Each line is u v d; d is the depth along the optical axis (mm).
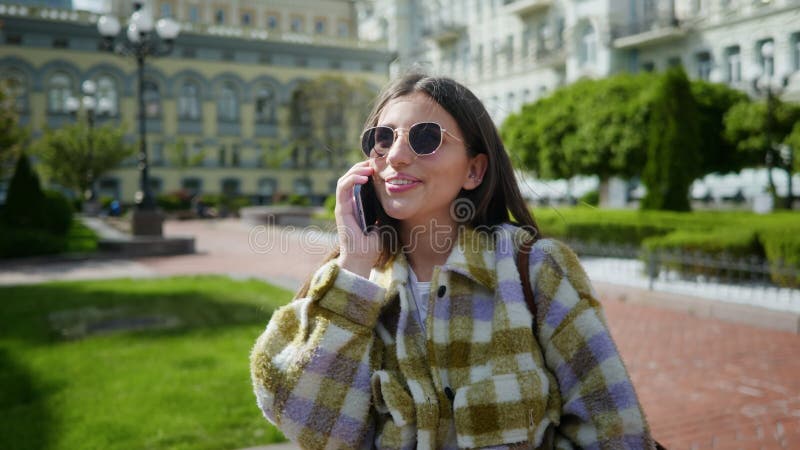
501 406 1112
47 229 16797
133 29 15094
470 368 1171
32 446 3104
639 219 11258
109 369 4500
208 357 4812
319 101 40625
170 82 40938
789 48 20594
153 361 4711
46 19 37250
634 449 1120
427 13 40844
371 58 45406
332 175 45469
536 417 1118
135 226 15516
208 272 11453
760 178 22781
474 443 1109
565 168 17766
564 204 18359
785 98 20438
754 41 21688
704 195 24844
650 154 12469
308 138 42750
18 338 5570
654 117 12398
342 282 1194
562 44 29859
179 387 4047
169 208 36312
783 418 3785
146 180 15914
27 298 7926
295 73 43938
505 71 33531
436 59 39938
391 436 1155
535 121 19125
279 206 38188
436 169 1213
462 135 1264
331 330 1176
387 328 1257
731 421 3756
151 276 10617
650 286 8016
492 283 1211
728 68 22875
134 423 3404
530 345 1161
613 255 9688
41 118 37531
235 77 42562
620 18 26594
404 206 1220
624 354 5309
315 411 1160
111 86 39562
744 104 15766
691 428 3662
